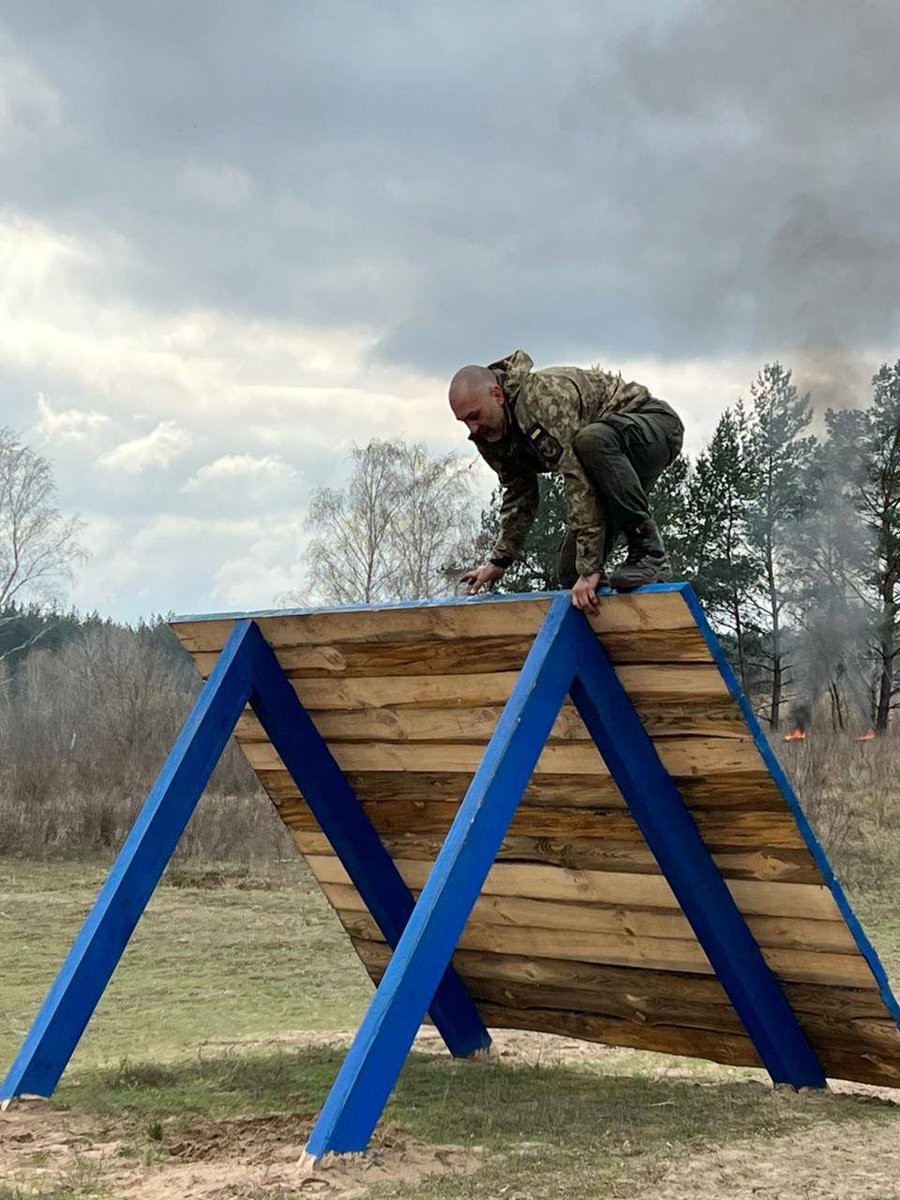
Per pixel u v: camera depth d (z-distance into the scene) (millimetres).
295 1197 4082
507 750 4852
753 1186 4316
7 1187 4301
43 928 13789
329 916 14594
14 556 50156
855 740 25781
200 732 6059
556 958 6602
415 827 6637
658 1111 5582
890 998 5621
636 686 5230
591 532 4992
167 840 5922
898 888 15445
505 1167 4523
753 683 40906
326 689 6285
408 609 5504
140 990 10500
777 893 5598
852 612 37625
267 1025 8938
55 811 22453
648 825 5516
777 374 37219
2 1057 7914
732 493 37250
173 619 6621
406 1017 4551
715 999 6168
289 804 7164
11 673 58375
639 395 5168
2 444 50406
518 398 5082
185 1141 4934
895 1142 4969
